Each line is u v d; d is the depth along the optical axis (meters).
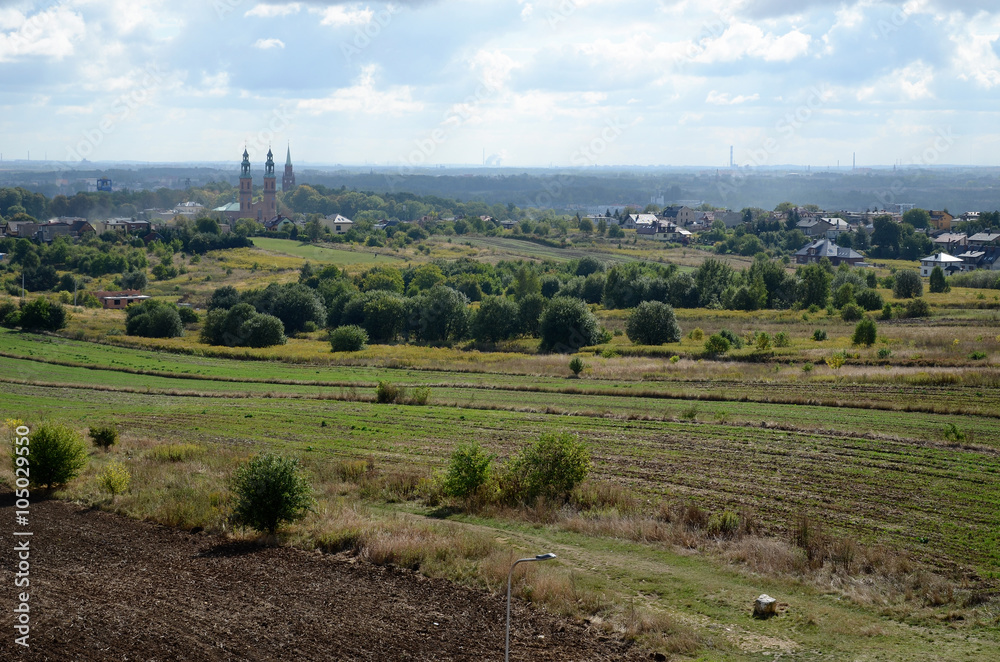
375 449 42.91
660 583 24.72
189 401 61.16
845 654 20.28
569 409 51.91
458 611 23.06
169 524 30.81
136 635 20.98
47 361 78.69
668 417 47.84
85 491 35.00
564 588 23.81
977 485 32.75
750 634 21.48
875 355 63.66
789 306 116.75
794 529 28.56
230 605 23.11
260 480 29.66
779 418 46.28
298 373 75.19
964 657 20.02
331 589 24.52
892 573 24.58
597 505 32.09
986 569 24.91
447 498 34.09
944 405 46.12
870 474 34.62
